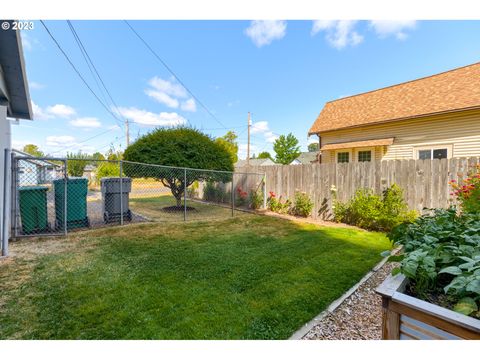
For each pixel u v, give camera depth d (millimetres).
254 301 2297
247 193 8844
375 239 4500
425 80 9977
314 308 2211
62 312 2072
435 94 8820
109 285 2580
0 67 4641
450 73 9352
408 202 5238
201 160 7648
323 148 11281
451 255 1502
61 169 5895
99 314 2051
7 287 2521
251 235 4793
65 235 4613
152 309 2133
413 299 1206
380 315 2168
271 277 2826
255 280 2744
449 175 4762
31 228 4680
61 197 4992
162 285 2594
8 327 1876
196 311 2113
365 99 11609
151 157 7340
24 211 4602
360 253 3689
